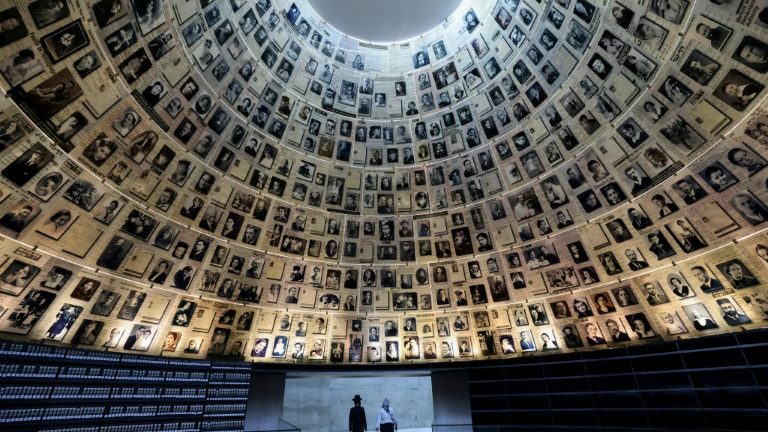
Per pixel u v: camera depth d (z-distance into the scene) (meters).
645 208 12.86
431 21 16.59
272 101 14.98
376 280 17.59
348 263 17.39
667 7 10.38
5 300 9.48
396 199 17.58
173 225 13.05
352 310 17.22
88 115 9.95
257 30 13.81
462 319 16.97
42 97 8.84
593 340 14.41
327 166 16.78
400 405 20.16
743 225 10.97
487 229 16.56
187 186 13.20
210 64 12.62
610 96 12.66
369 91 17.11
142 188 11.95
